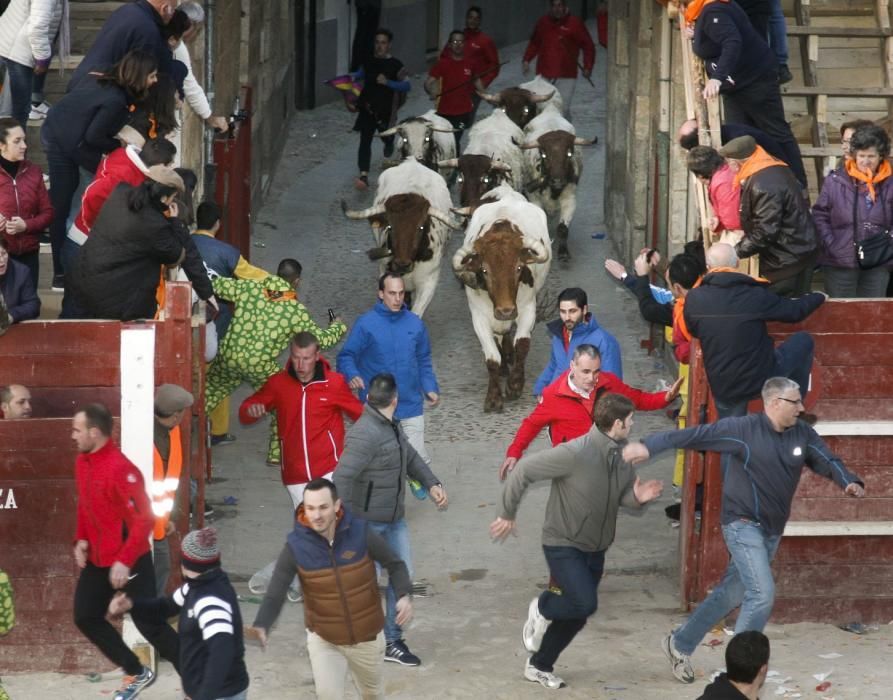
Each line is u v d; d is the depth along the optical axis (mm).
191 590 25953
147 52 36531
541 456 31922
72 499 33469
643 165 64750
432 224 59062
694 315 35531
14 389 33094
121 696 31359
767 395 31656
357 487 33719
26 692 32906
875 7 48969
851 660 34656
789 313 35469
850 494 31734
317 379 39312
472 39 81562
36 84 46312
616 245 71500
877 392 37000
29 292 33562
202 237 46500
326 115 96000
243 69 70375
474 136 71000
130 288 34250
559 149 67500
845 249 40406
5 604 27344
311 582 28000
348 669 31891
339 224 75812
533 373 58656
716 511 37375
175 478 33875
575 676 34000
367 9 83938
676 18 52094
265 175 79250
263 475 49188
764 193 37375
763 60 41844
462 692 33000
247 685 26844
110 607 29125
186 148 49438
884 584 37656
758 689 24344
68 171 38031
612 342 42188
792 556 37500
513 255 53000
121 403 33438
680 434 31906
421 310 60344
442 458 50500
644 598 39656
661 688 33219
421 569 41812
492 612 38594
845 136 40812
